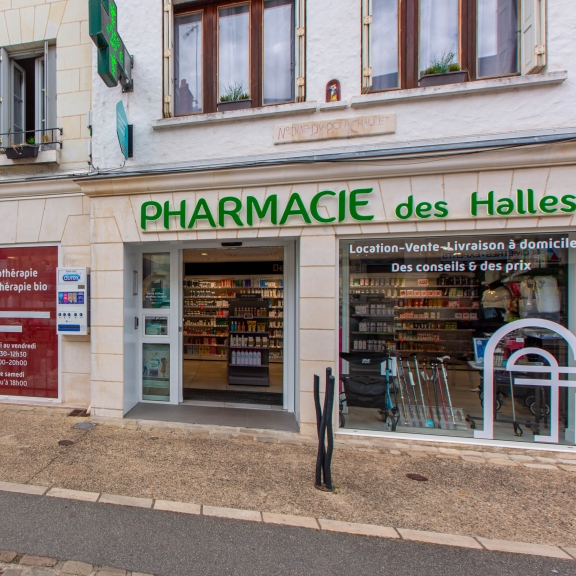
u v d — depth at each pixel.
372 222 3.99
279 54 4.51
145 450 3.63
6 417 4.52
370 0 4.13
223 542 2.29
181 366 5.19
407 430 4.18
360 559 2.17
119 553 2.17
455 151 3.74
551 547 2.32
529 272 4.00
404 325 4.57
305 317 4.11
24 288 5.05
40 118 5.25
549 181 3.67
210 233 4.33
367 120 4.05
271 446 3.80
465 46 4.07
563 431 3.91
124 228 4.51
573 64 3.67
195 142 4.41
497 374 4.07
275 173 4.10
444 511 2.70
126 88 4.52
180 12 4.71
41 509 2.60
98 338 4.56
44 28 5.03
